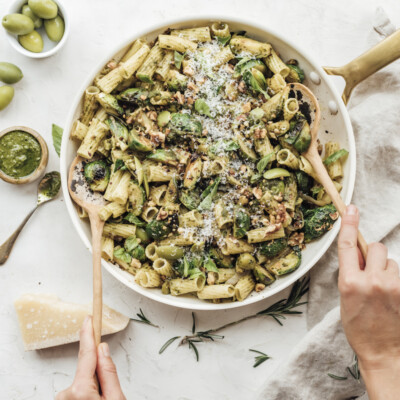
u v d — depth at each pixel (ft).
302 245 2.33
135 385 2.50
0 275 2.50
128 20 2.50
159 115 2.26
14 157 2.39
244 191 2.25
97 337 2.03
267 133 2.27
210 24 2.28
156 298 2.25
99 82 2.23
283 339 2.49
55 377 2.50
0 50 2.49
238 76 2.27
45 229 2.50
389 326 1.88
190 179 2.22
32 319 2.43
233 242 2.24
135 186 2.24
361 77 2.28
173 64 2.29
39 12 2.34
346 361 2.32
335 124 2.31
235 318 2.49
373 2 2.51
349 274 1.86
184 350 2.50
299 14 2.51
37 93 2.49
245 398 2.48
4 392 2.49
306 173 2.27
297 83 2.27
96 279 2.14
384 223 2.39
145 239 2.28
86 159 2.28
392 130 2.39
